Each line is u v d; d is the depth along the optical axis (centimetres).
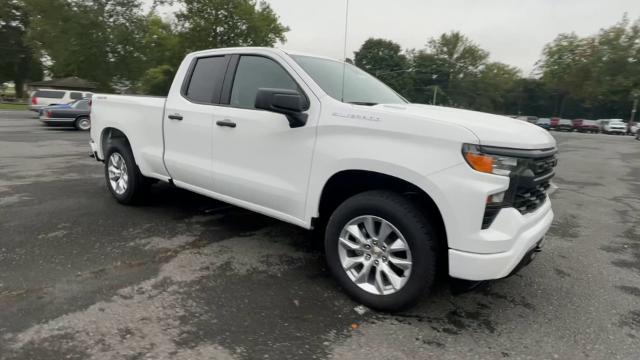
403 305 283
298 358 243
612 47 4069
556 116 7388
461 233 257
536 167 276
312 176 320
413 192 290
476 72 7788
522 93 7725
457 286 281
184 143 423
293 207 338
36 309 279
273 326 274
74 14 3316
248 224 470
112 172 527
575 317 304
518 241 264
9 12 4609
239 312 288
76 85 3597
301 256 388
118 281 323
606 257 429
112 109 517
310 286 330
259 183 355
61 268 341
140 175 496
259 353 246
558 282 363
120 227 443
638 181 937
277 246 410
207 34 4584
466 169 254
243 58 388
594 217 593
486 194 251
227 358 240
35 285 311
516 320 296
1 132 1507
